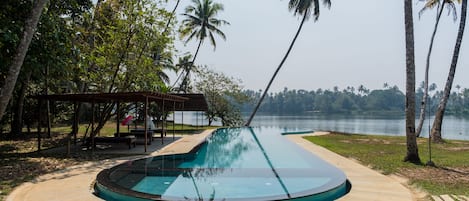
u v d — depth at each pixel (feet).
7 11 29.84
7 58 29.27
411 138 29.99
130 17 45.93
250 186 22.21
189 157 35.45
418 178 23.43
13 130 54.13
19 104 54.13
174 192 20.67
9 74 26.04
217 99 105.19
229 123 106.73
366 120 167.53
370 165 28.37
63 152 36.70
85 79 48.34
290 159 34.27
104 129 75.05
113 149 39.32
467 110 238.27
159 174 25.48
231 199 18.13
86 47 47.85
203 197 19.31
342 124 124.16
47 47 31.19
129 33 46.52
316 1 78.89
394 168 26.99
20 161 29.89
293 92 312.50
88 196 18.70
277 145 47.39
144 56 49.52
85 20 50.11
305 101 309.83
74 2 44.11
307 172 26.43
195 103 74.23
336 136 60.08
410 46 30.09
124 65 48.39
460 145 44.83
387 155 34.17
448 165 28.40
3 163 28.66
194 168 28.14
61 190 19.88
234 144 49.42
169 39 48.93
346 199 18.25
